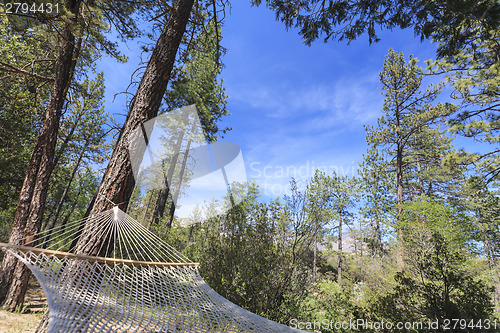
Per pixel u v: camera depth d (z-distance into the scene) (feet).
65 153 44.06
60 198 46.57
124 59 22.65
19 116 29.94
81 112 42.83
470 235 23.40
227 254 15.35
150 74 9.49
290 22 17.12
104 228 7.73
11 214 33.37
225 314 7.47
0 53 23.35
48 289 5.10
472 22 14.52
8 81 26.17
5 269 15.06
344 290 26.02
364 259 36.70
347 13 15.56
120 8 20.75
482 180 33.47
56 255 6.40
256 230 16.24
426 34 15.42
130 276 7.67
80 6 14.55
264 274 15.05
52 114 17.29
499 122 30.53
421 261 17.16
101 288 6.57
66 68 18.04
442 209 22.38
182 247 16.60
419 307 14.83
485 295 13.74
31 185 16.38
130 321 5.60
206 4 16.26
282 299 15.02
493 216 50.21
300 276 15.62
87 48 22.65
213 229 15.97
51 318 4.22
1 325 11.69
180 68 32.89
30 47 24.52
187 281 8.82
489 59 31.58
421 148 58.70
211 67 38.11
